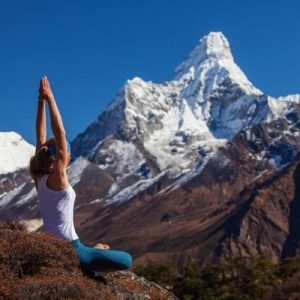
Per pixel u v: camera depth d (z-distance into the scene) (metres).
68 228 11.23
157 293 14.16
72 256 11.20
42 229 11.45
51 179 10.96
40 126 12.20
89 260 11.34
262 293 120.25
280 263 142.38
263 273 132.25
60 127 10.95
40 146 12.09
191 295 126.50
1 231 11.41
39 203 11.22
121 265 11.40
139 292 13.94
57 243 11.10
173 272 137.00
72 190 11.22
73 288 10.47
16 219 12.72
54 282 10.50
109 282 13.23
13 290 10.32
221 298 122.88
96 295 10.65
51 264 11.02
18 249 10.99
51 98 11.16
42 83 11.23
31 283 10.41
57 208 11.05
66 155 10.98
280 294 84.81
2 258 10.92
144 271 134.25
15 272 10.90
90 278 11.52
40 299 10.26
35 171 11.13
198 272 142.88
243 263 143.25
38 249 10.98
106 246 11.87
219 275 141.62
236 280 135.38
